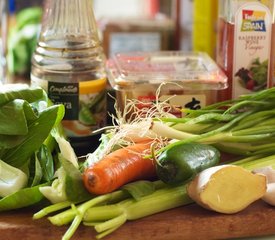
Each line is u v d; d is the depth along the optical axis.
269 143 0.95
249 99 0.96
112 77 1.03
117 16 1.83
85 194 0.81
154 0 1.92
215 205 0.80
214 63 1.08
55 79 0.99
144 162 0.85
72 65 0.99
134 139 0.89
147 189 0.83
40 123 0.87
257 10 1.01
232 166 0.80
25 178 0.85
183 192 0.83
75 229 0.76
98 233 0.78
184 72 1.03
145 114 0.96
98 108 1.00
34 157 0.88
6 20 1.53
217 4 1.27
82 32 1.01
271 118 0.96
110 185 0.80
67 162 0.81
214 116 0.93
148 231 0.80
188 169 0.82
